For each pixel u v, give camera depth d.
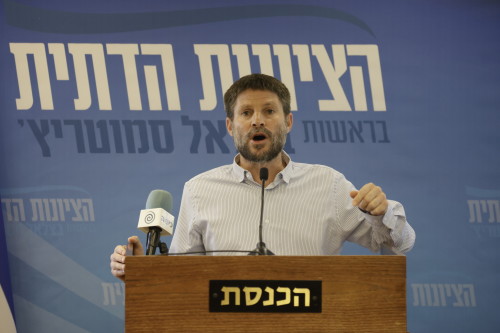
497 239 9.79
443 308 9.66
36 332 9.53
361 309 4.04
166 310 4.02
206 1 10.18
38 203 9.75
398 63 10.10
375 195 4.86
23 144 9.84
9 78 9.93
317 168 6.49
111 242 9.74
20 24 10.01
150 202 5.30
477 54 10.13
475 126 10.00
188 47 10.10
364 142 9.97
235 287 4.04
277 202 6.24
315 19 10.17
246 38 10.13
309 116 10.01
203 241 6.32
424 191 9.89
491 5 10.21
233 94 6.14
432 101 10.04
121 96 9.99
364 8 10.20
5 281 9.38
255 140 6.04
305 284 4.05
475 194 9.88
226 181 6.43
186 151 9.94
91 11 10.09
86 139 9.90
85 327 9.59
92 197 9.80
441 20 10.20
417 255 9.75
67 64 9.99
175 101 10.01
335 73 10.08
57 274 9.64
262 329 4.02
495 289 9.69
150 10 10.13
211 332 4.00
